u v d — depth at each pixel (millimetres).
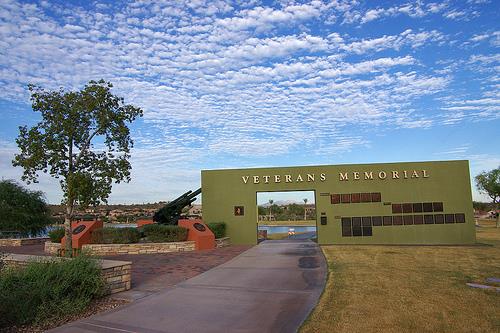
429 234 23734
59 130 14805
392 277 11570
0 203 27203
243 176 25391
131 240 20516
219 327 7211
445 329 6664
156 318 7820
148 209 64688
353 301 8625
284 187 24938
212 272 13359
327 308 8086
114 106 15836
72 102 15086
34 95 14625
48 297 8047
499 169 56688
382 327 6766
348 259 15992
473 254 17641
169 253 19562
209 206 25422
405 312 7684
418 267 13594
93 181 15445
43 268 8609
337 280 11219
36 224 28875
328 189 24594
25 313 7418
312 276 12297
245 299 9344
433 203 23953
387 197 24172
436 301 8547
